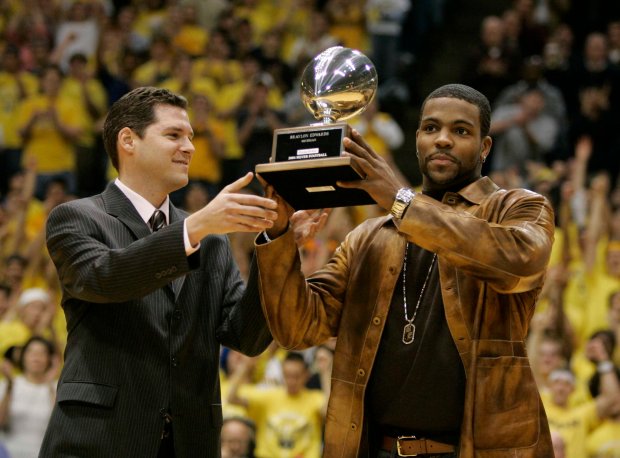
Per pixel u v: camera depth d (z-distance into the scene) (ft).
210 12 57.11
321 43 52.65
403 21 55.67
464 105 14.12
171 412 14.75
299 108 48.73
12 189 44.78
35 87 52.26
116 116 15.61
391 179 13.32
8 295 36.73
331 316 14.65
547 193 41.88
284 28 56.34
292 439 30.63
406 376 13.82
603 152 49.21
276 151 13.39
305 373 31.37
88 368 14.58
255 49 53.62
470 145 14.08
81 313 14.92
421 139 14.30
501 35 51.16
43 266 38.96
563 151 47.32
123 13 57.67
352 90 14.28
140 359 14.71
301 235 14.88
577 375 33.60
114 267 14.06
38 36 55.01
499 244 12.94
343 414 13.97
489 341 13.47
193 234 13.80
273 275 14.06
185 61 49.75
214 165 47.01
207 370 15.26
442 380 13.61
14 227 42.78
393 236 14.53
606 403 30.73
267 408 31.22
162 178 15.44
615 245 38.55
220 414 15.42
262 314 14.98
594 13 58.95
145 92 15.61
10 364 31.40
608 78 51.52
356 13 54.29
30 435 30.40
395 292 14.25
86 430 14.32
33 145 49.39
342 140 13.09
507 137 46.73
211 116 48.24
